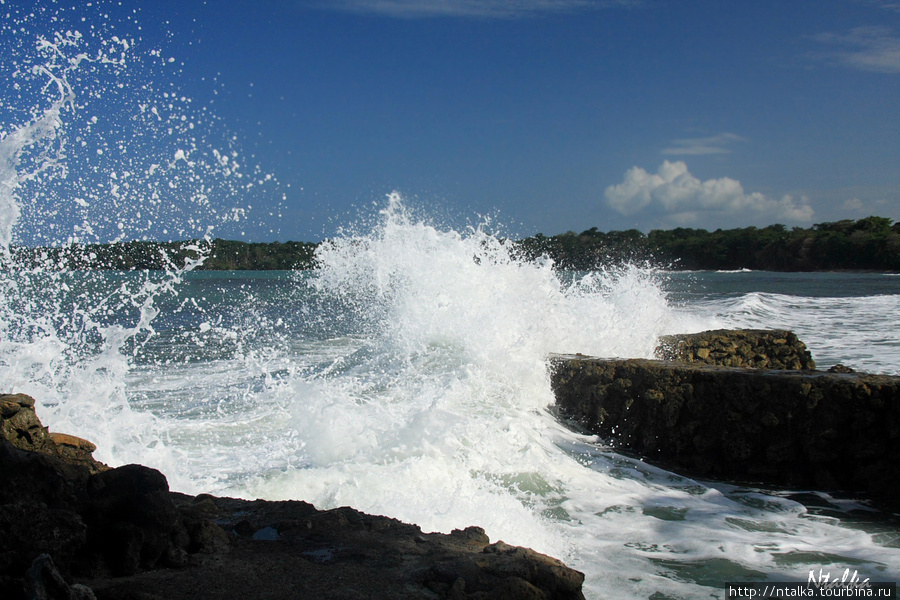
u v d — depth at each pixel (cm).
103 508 312
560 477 633
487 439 692
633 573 426
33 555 283
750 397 696
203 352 1277
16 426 411
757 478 677
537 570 316
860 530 517
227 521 389
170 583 294
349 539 361
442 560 331
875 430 631
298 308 2172
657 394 756
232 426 743
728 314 2198
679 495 607
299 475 554
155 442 673
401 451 642
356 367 1051
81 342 870
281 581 301
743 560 452
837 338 1645
